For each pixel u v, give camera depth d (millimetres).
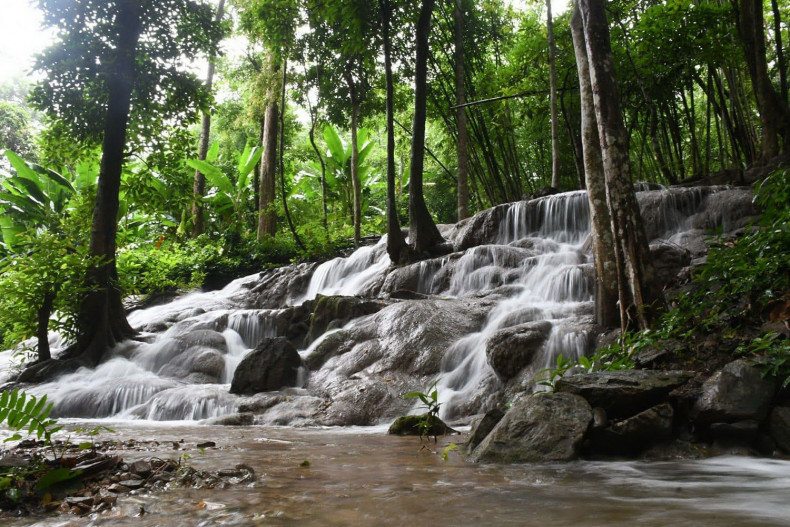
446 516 2135
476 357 8008
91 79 12570
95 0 12195
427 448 4414
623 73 14969
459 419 6824
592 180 7473
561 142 18875
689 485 2801
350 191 25109
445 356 8406
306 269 16250
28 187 20562
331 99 19969
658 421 3900
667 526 1942
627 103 16406
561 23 16828
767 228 5637
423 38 13570
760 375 4141
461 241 14125
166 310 15359
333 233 18172
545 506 2303
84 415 8508
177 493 2613
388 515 2160
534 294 10250
